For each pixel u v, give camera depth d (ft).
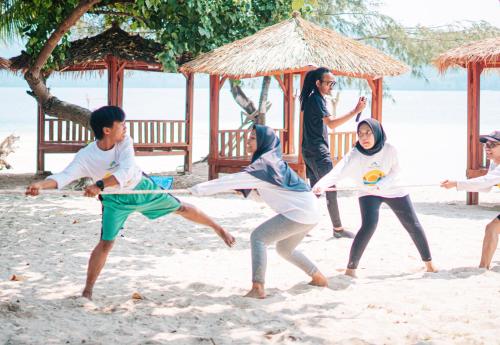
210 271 23.59
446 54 43.68
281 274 22.82
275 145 19.31
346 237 29.76
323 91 29.30
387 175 22.22
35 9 49.24
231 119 189.98
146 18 51.96
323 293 19.85
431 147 94.27
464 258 25.36
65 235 30.22
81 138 60.13
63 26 45.52
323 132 29.30
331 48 46.47
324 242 28.84
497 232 23.03
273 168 18.83
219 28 53.62
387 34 70.64
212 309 18.26
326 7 71.87
